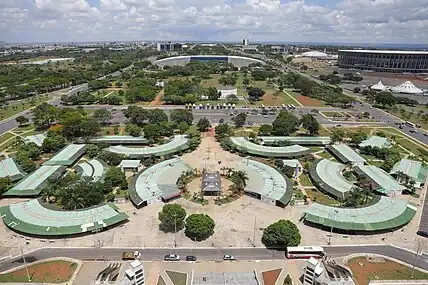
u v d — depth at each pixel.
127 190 162.88
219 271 111.31
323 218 134.25
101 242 125.12
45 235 124.81
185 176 173.38
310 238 128.75
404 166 187.50
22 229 126.31
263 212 146.75
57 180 162.62
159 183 165.00
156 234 130.62
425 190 169.25
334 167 185.50
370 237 130.25
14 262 114.19
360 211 139.50
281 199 150.75
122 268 111.38
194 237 129.25
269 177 171.75
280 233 119.94
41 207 140.12
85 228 127.19
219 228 134.88
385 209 141.25
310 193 163.38
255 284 104.81
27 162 183.00
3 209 138.38
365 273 110.94
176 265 114.00
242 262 115.75
